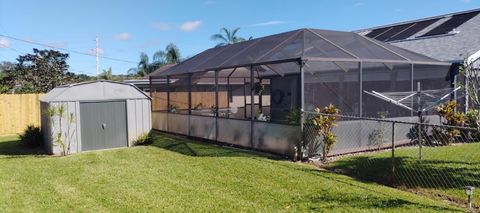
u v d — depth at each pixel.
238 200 6.31
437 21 18.84
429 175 7.55
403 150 10.27
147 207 6.11
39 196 6.91
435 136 11.62
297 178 7.64
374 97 11.58
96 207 6.20
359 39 12.66
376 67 11.71
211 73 16.14
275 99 15.27
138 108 13.79
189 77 14.95
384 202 5.93
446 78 13.23
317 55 10.39
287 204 6.00
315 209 5.70
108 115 13.23
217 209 5.90
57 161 10.72
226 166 9.01
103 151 12.46
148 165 9.56
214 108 14.89
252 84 11.64
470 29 16.05
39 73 28.59
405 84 12.28
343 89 11.41
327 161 9.45
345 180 7.44
